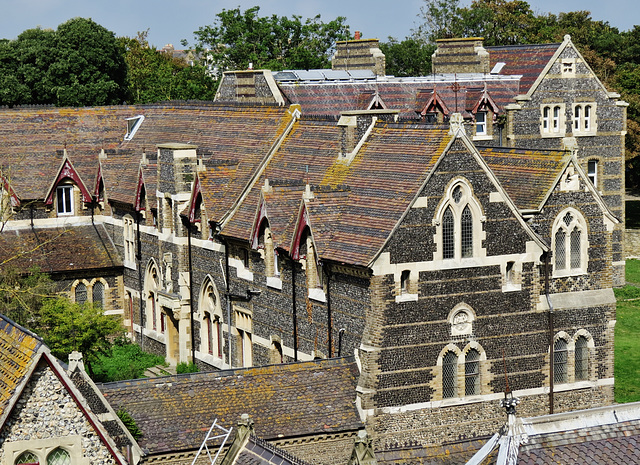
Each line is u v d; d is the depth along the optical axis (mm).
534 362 53594
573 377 54969
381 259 49688
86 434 38500
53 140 83938
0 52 111250
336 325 52969
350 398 49969
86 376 44625
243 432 35562
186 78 130000
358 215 53188
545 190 54062
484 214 51875
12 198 78500
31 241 78312
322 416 48625
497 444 31719
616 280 92188
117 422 44094
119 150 81250
